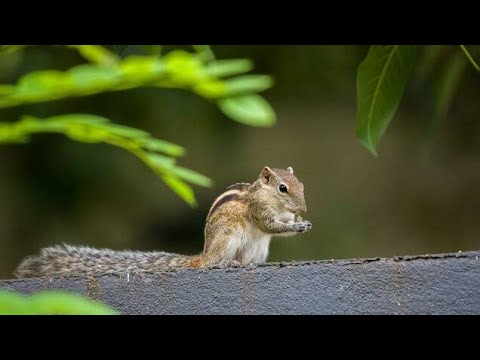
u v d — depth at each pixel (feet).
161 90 61.05
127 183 63.26
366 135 28.81
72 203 62.39
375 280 24.39
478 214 71.36
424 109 69.62
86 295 27.40
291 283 25.31
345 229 69.05
